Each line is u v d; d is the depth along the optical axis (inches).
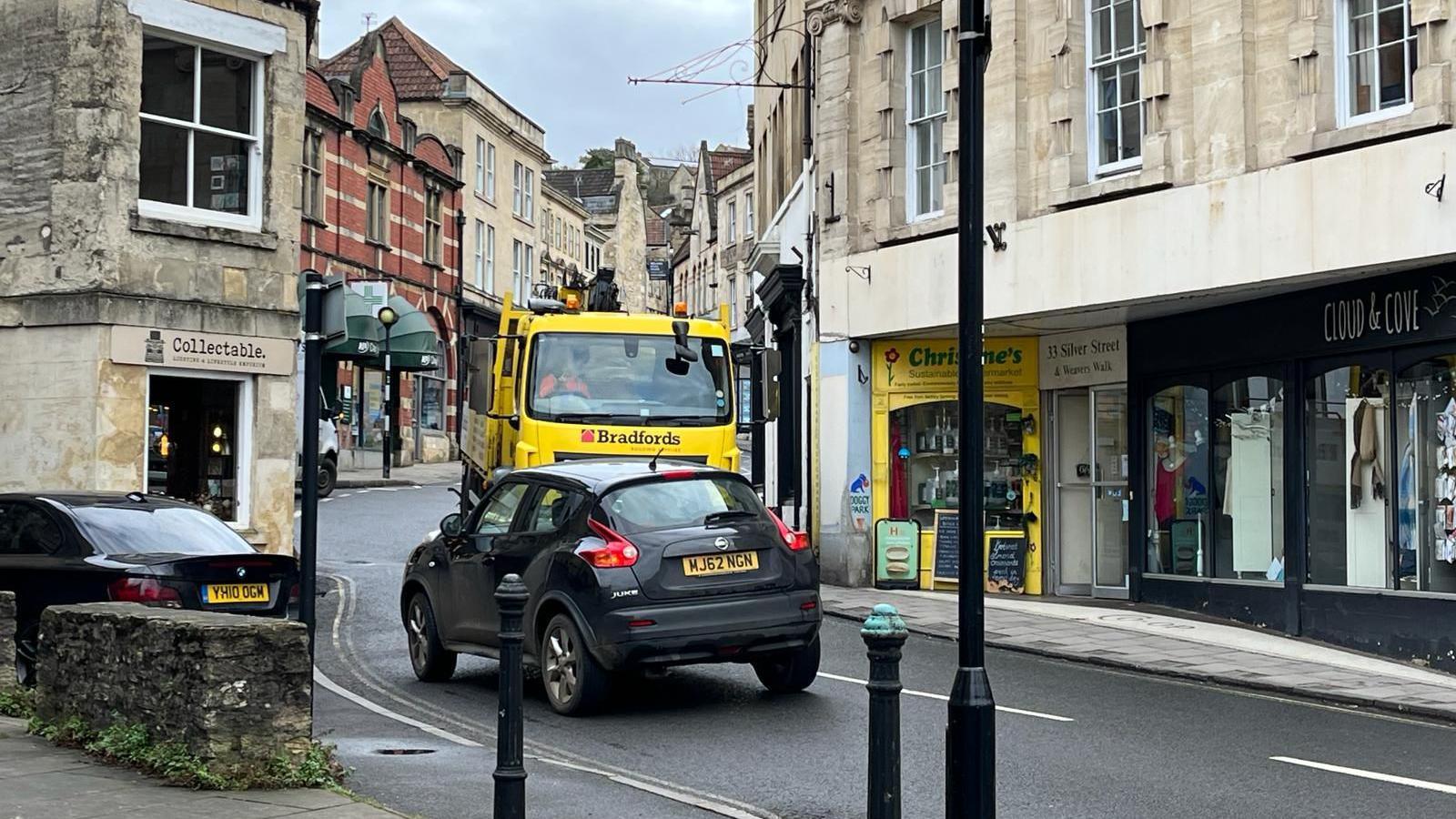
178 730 324.2
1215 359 715.4
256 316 749.3
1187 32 686.5
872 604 768.3
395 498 1446.9
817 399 925.8
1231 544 714.2
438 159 2133.4
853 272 878.4
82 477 689.6
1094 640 631.2
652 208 4832.7
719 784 356.5
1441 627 581.3
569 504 465.1
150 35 723.4
